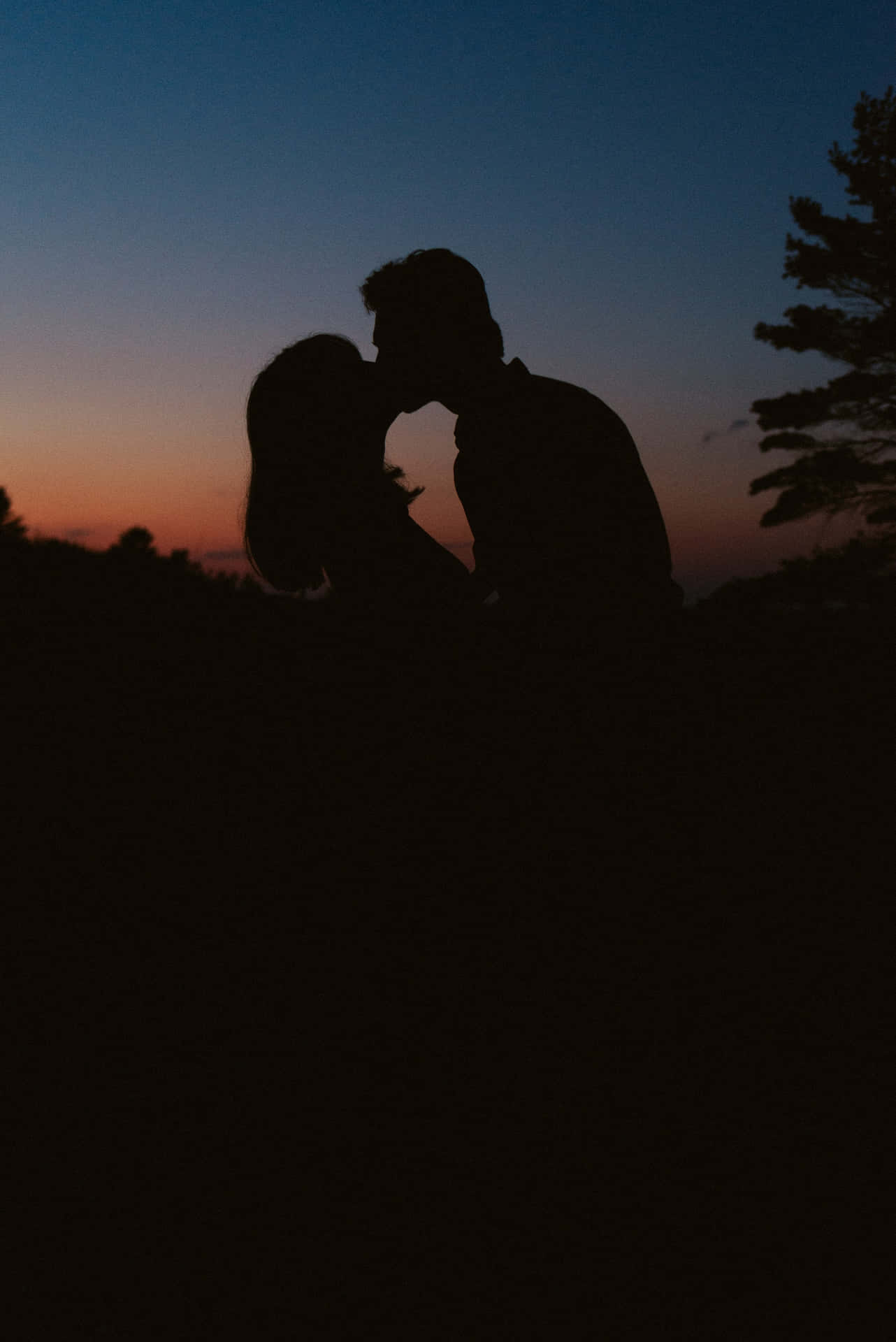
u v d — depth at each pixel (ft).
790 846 5.61
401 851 5.73
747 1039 4.37
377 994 4.79
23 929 5.30
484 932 5.11
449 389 4.65
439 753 6.04
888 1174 3.76
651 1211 3.69
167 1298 3.41
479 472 4.82
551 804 5.76
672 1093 4.15
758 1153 3.89
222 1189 3.82
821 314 55.72
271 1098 4.22
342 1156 3.95
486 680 5.65
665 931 5.02
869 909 5.10
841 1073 4.21
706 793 5.88
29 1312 3.33
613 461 4.73
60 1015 4.67
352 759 6.45
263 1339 3.28
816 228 53.88
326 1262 3.54
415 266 4.54
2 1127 4.04
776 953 4.84
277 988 4.86
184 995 4.77
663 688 5.89
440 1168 3.89
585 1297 3.39
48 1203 3.73
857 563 51.90
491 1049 4.42
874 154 51.55
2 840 6.17
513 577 4.98
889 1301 3.32
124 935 5.26
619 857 5.52
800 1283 3.40
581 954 4.96
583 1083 4.26
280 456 4.53
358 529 4.69
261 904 5.46
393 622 5.09
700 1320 3.30
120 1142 4.00
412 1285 3.46
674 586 5.10
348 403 4.54
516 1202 3.76
